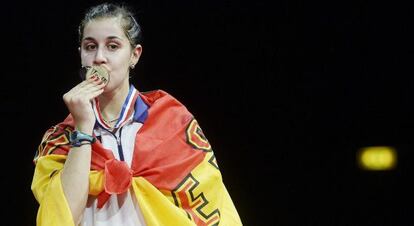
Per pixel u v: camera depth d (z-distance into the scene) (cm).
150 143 817
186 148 829
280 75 1684
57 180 773
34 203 1628
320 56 1678
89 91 798
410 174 1675
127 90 843
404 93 1688
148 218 783
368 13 1639
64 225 753
